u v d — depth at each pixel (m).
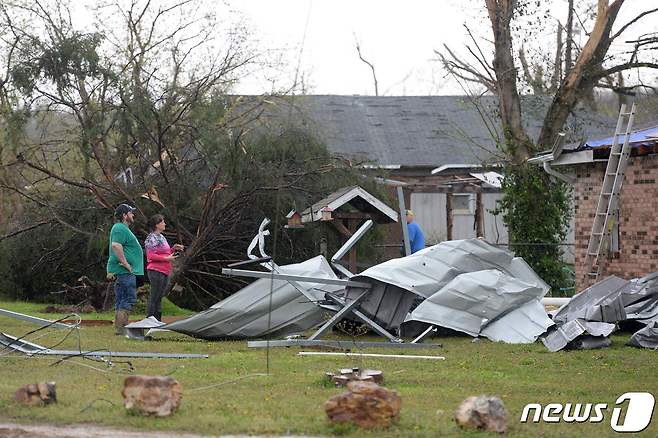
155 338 20.91
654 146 26.95
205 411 11.19
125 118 32.38
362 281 20.38
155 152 34.22
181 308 33.66
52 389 11.58
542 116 45.12
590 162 29.16
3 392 12.28
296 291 20.91
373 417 10.39
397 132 51.19
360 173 35.50
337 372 13.74
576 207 29.92
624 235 28.14
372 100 55.22
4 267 35.91
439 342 20.30
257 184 32.81
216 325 20.48
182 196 33.84
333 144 48.75
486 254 21.78
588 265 27.45
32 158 34.31
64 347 18.56
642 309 22.00
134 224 33.06
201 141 32.44
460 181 45.69
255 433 10.16
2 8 33.12
